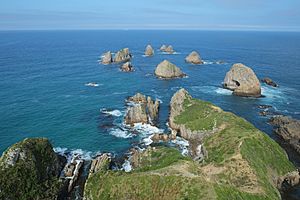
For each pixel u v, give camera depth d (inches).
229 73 5502.0
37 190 2250.2
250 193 2144.4
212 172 2406.5
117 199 2132.1
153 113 3961.6
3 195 2114.9
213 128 3193.9
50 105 4446.4
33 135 3395.7
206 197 1950.1
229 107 4532.5
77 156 2928.2
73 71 7062.0
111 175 2310.5
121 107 4387.3
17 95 4921.3
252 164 2442.2
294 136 3348.9
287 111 4377.5
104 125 3695.9
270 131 3663.9
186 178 2095.2
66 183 2453.2
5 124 3676.2
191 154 3058.6
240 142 2667.3
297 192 2514.8
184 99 3882.9
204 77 6604.3
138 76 6604.3
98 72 6983.3
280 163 2657.5
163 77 6461.6
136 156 2834.6
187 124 3410.4
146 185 2130.9
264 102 4793.3
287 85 5905.5
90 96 4968.0
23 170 2278.5
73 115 4037.9
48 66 7682.1
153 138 3316.9
